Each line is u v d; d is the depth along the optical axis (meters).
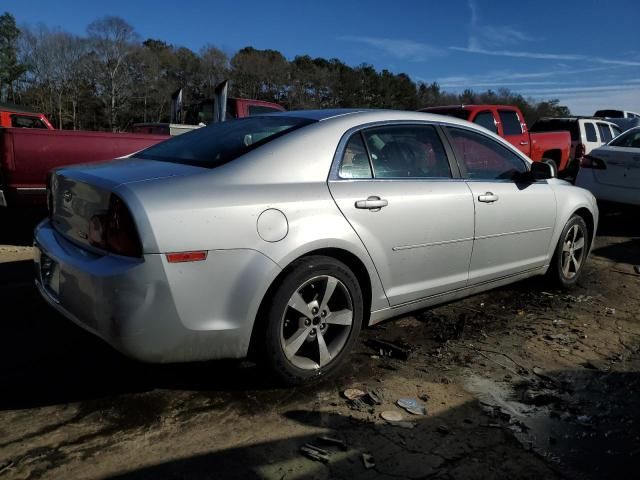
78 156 5.89
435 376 3.23
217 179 2.77
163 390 2.93
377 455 2.44
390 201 3.28
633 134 7.75
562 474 2.36
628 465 2.44
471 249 3.84
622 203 7.40
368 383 3.10
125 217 2.50
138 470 2.28
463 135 3.99
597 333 3.99
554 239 4.63
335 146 3.20
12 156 5.58
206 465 2.32
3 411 2.69
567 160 12.27
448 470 2.36
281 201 2.84
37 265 3.21
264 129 3.33
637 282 5.29
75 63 58.97
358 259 3.15
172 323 2.55
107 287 2.48
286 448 2.46
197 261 2.57
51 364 3.19
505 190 4.08
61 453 2.37
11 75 57.19
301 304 2.92
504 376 3.26
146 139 6.33
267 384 3.03
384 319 3.47
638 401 3.02
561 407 2.92
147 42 78.19
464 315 4.25
